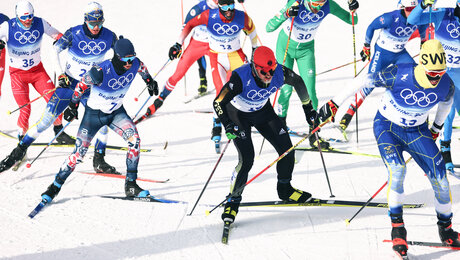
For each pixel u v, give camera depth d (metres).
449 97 12.67
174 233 13.98
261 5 38.09
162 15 37.97
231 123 13.35
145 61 29.45
